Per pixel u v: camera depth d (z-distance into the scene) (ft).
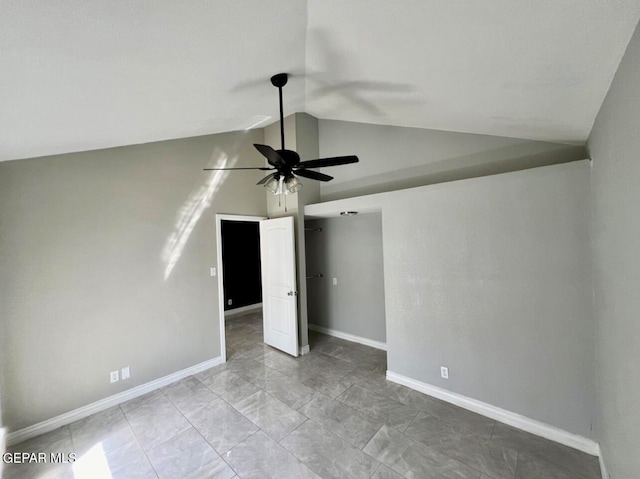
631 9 2.91
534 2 3.12
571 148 7.91
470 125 8.59
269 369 11.71
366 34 4.98
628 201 3.94
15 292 7.83
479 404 8.34
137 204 10.21
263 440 7.52
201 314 11.87
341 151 13.56
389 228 10.11
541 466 6.38
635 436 4.02
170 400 9.61
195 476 6.43
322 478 6.27
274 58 6.33
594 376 6.55
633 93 3.45
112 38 3.66
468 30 3.96
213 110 8.57
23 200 8.00
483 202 8.04
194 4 3.60
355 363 12.01
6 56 3.33
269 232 13.87
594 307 6.43
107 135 7.72
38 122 5.41
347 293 14.64
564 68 4.22
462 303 8.52
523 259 7.45
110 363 9.45
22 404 7.83
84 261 9.02
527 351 7.46
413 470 6.39
